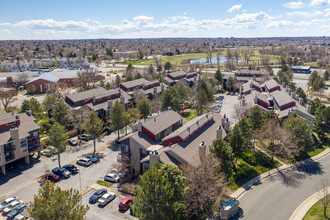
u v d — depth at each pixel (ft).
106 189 175.11
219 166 160.97
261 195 172.24
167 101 325.42
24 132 210.18
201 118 222.89
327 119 258.57
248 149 206.18
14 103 405.39
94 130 222.89
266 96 349.82
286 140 213.25
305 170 205.26
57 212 103.30
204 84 376.27
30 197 169.68
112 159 223.10
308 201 165.07
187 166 155.94
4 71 643.04
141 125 199.41
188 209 141.90
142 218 120.98
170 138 185.78
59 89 497.05
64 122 274.16
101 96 307.17
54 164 214.48
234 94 474.49
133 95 362.33
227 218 146.00
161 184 118.11
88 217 148.15
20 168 207.82
